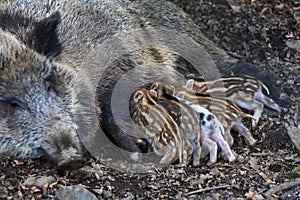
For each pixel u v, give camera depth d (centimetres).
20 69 1230
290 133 1405
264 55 1684
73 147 1197
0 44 1239
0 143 1239
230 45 1731
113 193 1180
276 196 1188
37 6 1377
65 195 1141
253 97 1447
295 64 1641
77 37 1362
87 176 1221
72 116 1246
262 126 1440
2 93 1219
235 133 1434
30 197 1143
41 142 1216
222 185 1224
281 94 1531
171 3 1686
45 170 1222
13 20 1323
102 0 1469
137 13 1564
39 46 1268
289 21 1781
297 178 1231
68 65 1309
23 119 1227
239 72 1605
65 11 1390
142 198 1172
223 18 1798
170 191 1200
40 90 1238
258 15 1800
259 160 1327
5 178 1190
